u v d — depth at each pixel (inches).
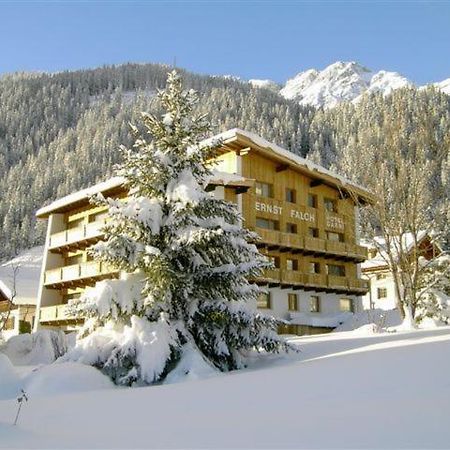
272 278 1306.6
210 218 654.5
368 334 798.5
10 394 513.0
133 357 572.4
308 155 4448.8
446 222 938.1
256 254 669.3
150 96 7824.8
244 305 636.7
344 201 1611.7
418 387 318.0
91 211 1464.1
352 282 1536.7
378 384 343.3
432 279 1113.4
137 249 616.7
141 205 639.8
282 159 1365.7
